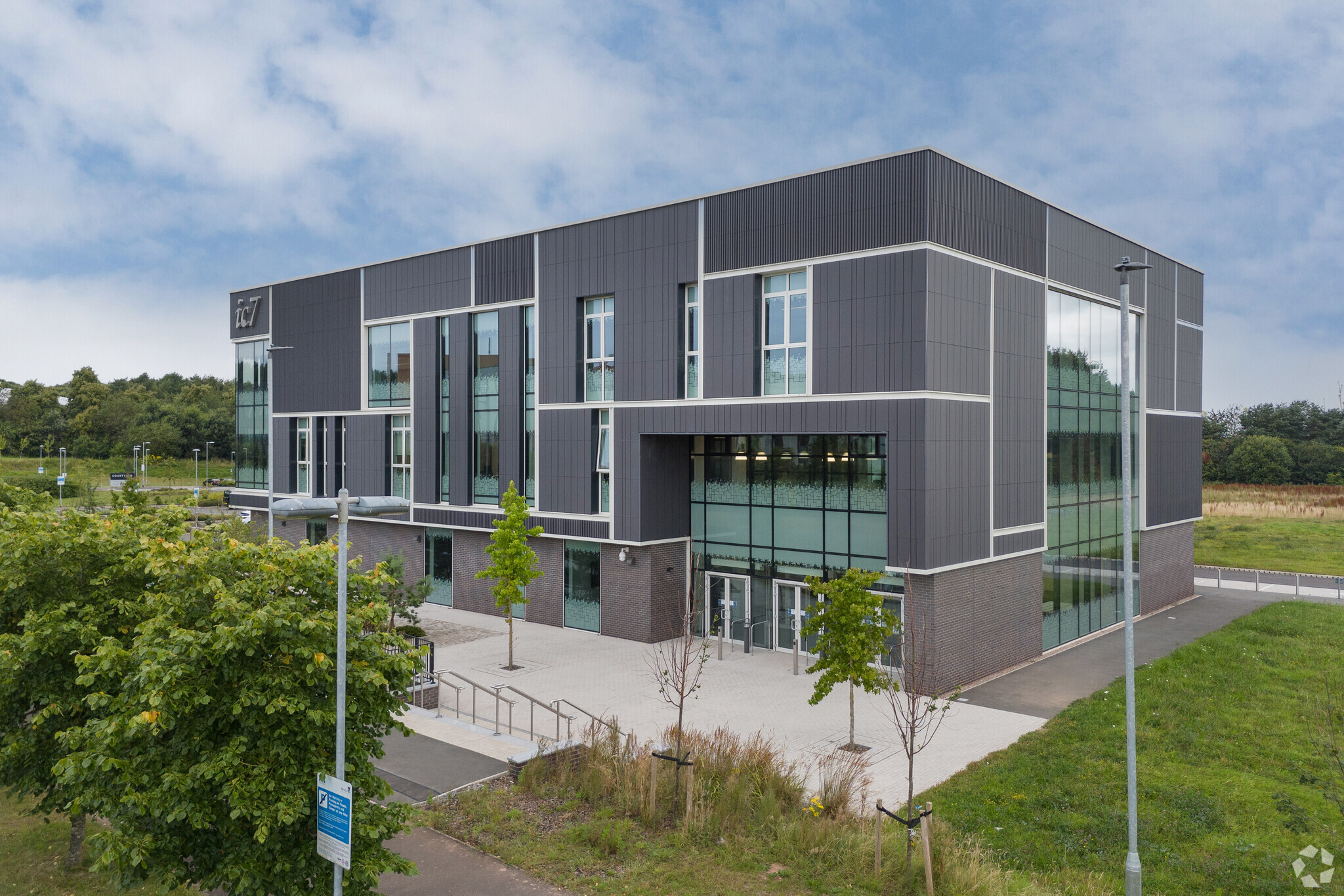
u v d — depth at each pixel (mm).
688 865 11438
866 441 22547
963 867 11188
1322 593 34719
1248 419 100812
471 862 11602
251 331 38531
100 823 12680
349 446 33906
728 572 25562
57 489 68250
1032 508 23625
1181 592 32969
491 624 27875
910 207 20031
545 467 27453
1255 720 17984
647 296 24812
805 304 22016
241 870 8141
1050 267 24422
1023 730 17719
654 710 18984
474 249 29438
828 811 12805
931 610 20016
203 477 100375
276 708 8062
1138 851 12133
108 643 8523
